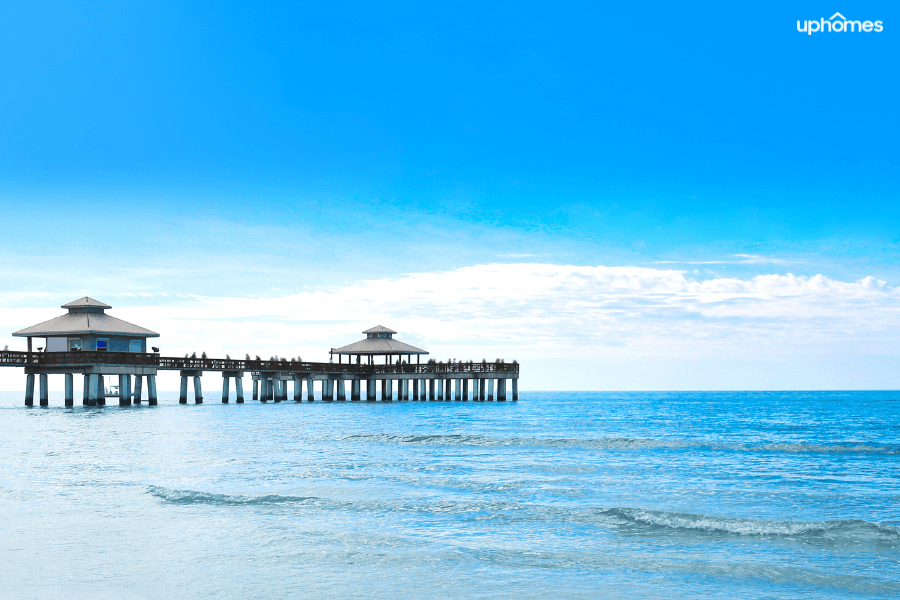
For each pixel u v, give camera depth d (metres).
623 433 45.50
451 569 12.70
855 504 18.33
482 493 19.88
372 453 30.28
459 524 16.06
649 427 53.38
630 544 14.29
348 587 11.79
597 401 148.62
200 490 20.34
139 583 12.02
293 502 18.45
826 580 11.99
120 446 32.84
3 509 17.70
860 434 46.62
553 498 19.08
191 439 36.62
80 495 19.50
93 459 27.70
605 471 24.59
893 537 14.55
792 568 12.62
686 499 19.00
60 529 15.62
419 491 20.16
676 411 90.75
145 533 15.28
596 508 17.36
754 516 16.91
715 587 11.68
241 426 46.88
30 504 18.30
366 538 14.79
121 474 23.58
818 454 30.94
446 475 23.44
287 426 47.41
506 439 36.34
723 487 21.03
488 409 80.31
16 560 13.34
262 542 14.51
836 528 15.20
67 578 12.28
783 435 45.28
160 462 26.80
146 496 19.34
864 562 12.97
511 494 19.70
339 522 16.30
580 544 14.30
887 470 25.30
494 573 12.45
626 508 17.17
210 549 14.01
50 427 44.66
